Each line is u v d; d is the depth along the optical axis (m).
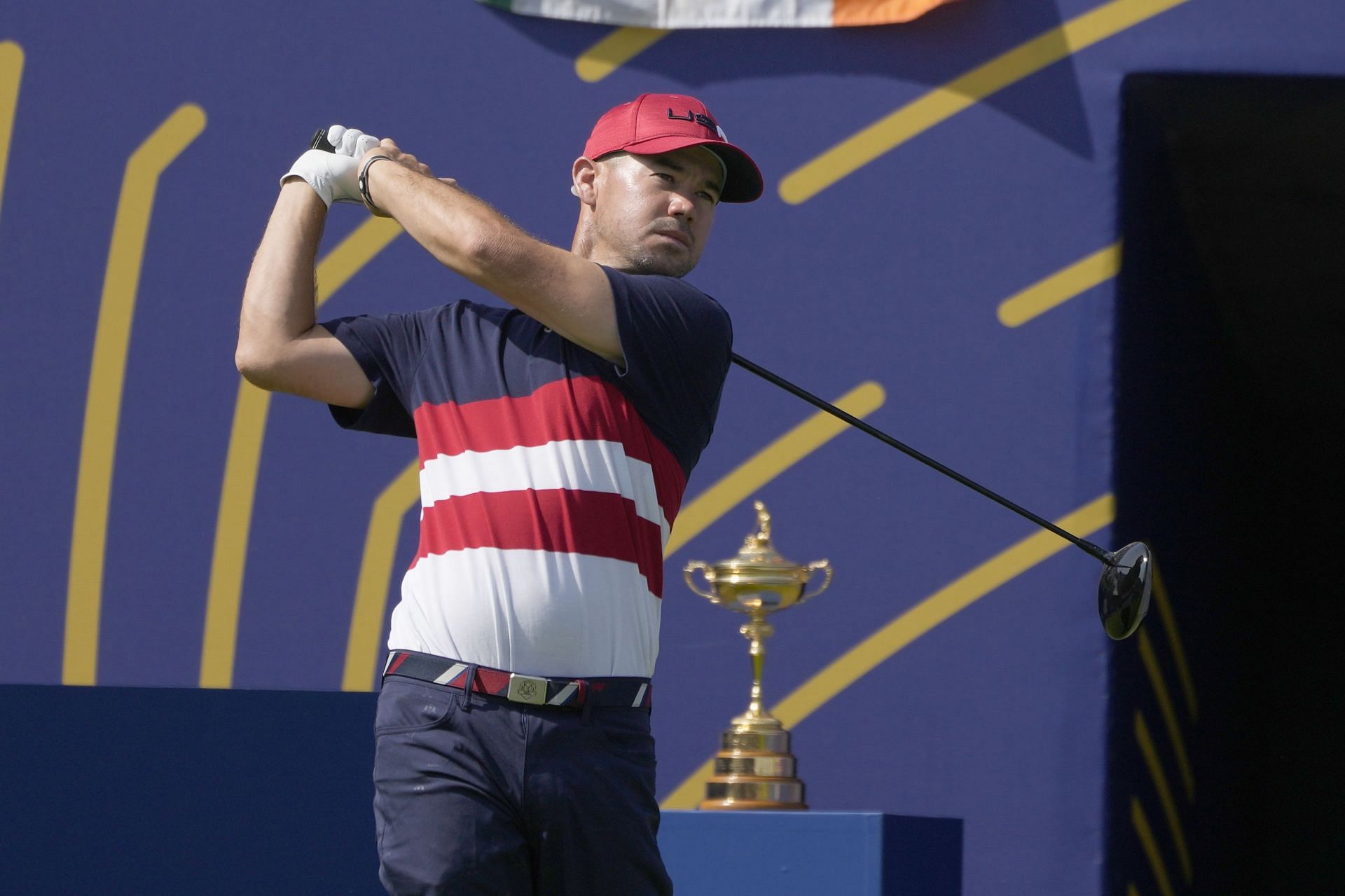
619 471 7.03
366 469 17.09
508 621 6.70
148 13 18.16
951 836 12.86
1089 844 15.17
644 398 7.17
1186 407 20.66
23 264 17.95
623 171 7.92
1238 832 24.52
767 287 16.75
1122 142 16.28
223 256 17.67
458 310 7.45
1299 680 28.98
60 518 17.45
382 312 17.31
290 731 8.73
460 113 17.56
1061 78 16.52
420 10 17.78
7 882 8.36
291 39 17.94
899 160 16.72
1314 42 16.08
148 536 17.31
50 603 17.34
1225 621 23.92
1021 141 16.48
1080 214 16.25
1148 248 17.66
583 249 8.30
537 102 17.45
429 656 6.75
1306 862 27.95
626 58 17.34
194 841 8.56
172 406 17.50
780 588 13.14
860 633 15.98
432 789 6.62
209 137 17.89
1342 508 29.11
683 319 7.27
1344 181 19.41
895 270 16.55
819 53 17.00
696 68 17.20
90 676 17.17
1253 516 27.55
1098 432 15.84
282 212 7.61
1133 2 16.48
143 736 8.59
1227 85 16.58
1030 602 15.70
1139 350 17.09
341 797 8.72
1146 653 17.50
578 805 6.68
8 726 8.46
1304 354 25.77
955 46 16.75
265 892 8.59
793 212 16.83
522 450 6.92
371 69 17.75
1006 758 15.48
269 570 17.09
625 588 6.96
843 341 16.52
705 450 16.58
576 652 6.78
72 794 8.48
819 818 11.39
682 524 16.50
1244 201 20.28
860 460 16.28
